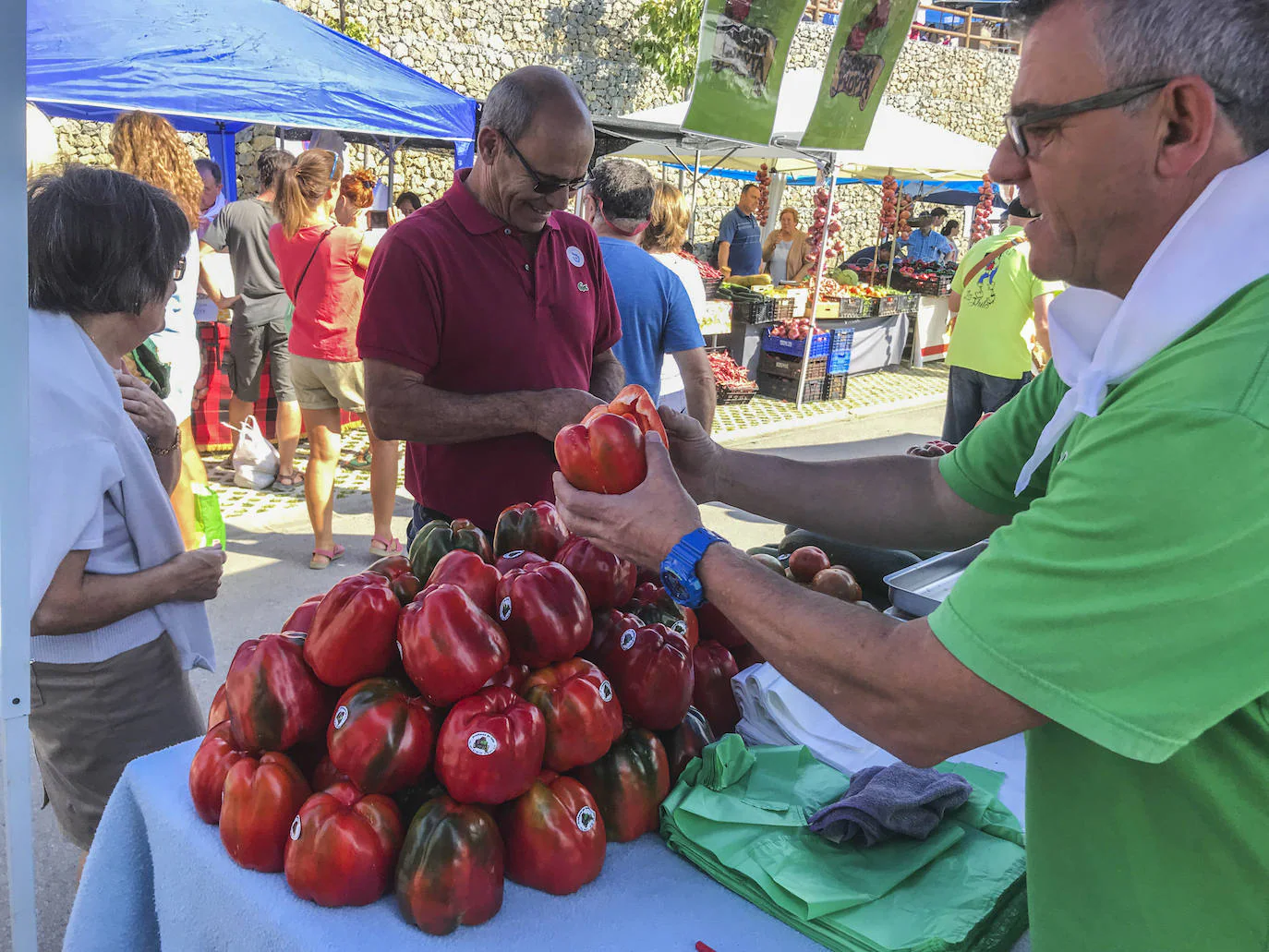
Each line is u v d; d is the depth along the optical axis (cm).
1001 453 148
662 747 146
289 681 130
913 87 1895
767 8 515
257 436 634
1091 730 86
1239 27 83
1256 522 79
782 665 110
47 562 170
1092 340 104
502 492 259
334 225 490
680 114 1009
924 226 1392
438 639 124
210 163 648
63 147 1077
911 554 233
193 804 145
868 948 118
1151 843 95
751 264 1168
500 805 130
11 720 145
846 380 1064
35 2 559
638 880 133
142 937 160
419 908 119
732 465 169
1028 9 94
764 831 137
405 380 245
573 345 271
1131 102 88
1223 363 83
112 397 179
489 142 244
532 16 1385
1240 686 82
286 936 121
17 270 133
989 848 138
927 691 96
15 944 151
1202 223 87
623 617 150
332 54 673
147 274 182
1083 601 86
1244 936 92
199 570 198
